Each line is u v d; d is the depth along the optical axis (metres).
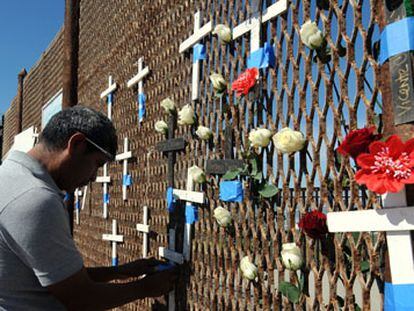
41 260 1.36
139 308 3.11
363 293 1.30
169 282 2.08
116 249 3.79
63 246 1.41
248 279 1.78
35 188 1.38
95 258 4.44
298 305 1.59
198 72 2.35
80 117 1.52
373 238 1.35
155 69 3.03
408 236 1.14
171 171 2.55
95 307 1.54
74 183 1.56
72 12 4.07
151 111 3.08
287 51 1.68
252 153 1.82
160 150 2.68
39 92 8.21
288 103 1.66
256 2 1.85
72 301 1.46
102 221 4.25
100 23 4.72
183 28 2.60
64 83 4.06
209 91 2.26
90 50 5.16
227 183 1.91
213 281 2.17
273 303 1.73
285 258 1.51
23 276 1.42
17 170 1.42
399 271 1.14
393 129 1.17
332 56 1.43
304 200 1.63
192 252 2.35
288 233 1.64
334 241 1.41
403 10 1.15
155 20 3.07
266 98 1.79
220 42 2.14
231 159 1.95
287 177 1.64
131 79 3.45
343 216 1.29
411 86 1.12
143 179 3.20
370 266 1.28
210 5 2.30
